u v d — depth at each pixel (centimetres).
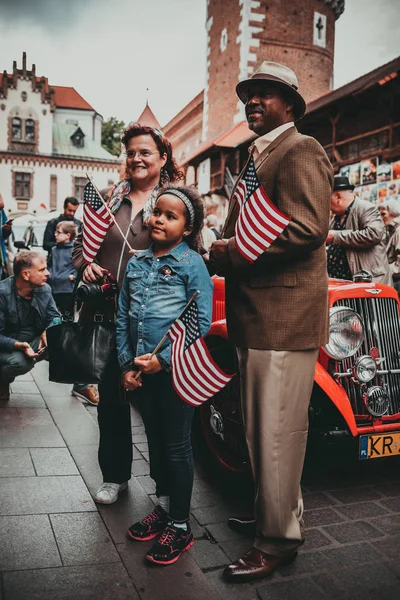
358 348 296
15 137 4253
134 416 441
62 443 366
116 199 285
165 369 233
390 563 239
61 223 655
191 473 245
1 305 448
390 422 313
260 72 242
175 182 297
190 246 257
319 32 2600
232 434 316
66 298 648
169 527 243
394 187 1066
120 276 277
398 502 300
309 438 297
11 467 324
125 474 290
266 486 229
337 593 217
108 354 264
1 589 209
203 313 238
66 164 4306
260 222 216
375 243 442
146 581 220
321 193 222
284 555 231
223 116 2661
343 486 321
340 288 309
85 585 214
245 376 236
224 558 241
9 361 441
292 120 251
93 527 260
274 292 229
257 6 2495
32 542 243
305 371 233
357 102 1183
